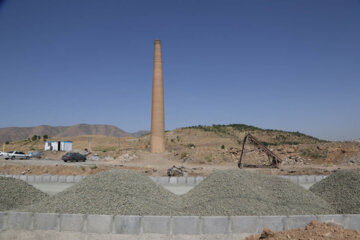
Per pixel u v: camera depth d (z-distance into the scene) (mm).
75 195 12312
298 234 8234
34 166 32938
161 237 10117
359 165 33750
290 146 42000
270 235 8539
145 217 10242
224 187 13039
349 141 40000
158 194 12984
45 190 19594
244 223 10328
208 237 10148
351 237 7598
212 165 37562
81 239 10172
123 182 13008
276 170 30828
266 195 12844
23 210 11656
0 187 13977
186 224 10227
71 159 42281
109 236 10164
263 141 91000
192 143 86250
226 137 95750
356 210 12000
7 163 38219
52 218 10492
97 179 13336
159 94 46656
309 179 23203
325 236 7770
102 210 11094
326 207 12508
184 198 13484
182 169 28953
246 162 38438
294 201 12430
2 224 10680
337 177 15102
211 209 11648
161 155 44750
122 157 42969
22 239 10336
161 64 47125
